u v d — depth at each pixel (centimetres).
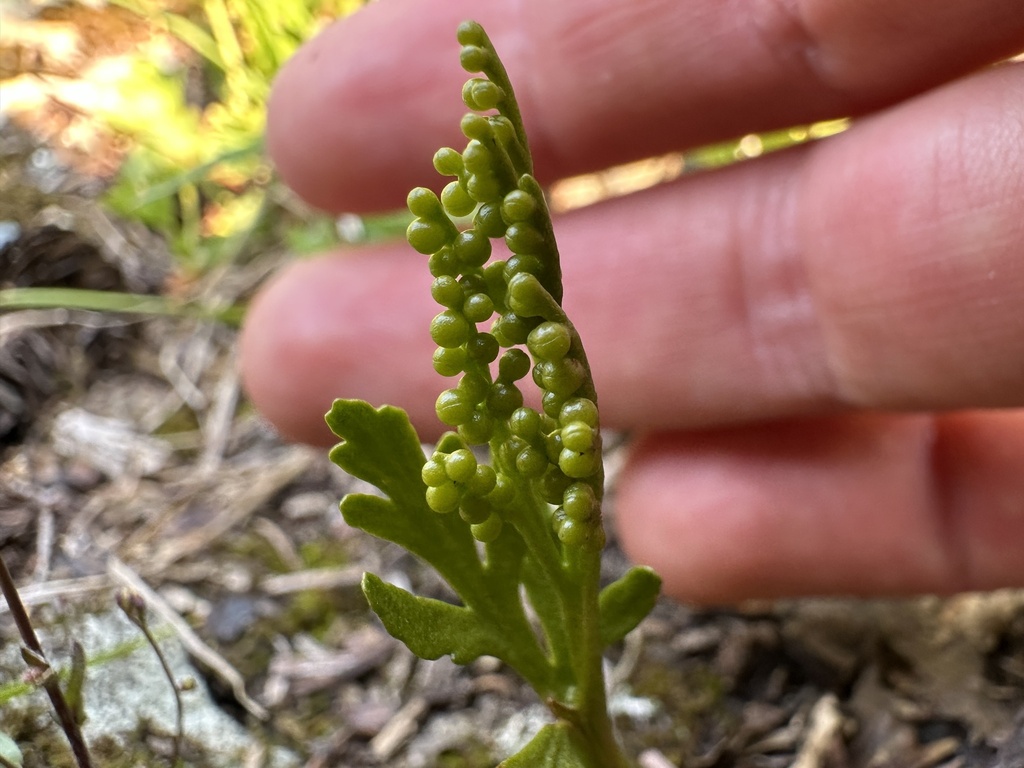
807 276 6
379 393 7
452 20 6
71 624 5
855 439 6
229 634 6
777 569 6
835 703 6
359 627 6
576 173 7
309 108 7
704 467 6
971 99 5
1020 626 6
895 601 6
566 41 6
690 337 6
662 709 6
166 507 7
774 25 6
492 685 6
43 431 7
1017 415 6
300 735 5
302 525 7
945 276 5
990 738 5
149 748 5
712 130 6
